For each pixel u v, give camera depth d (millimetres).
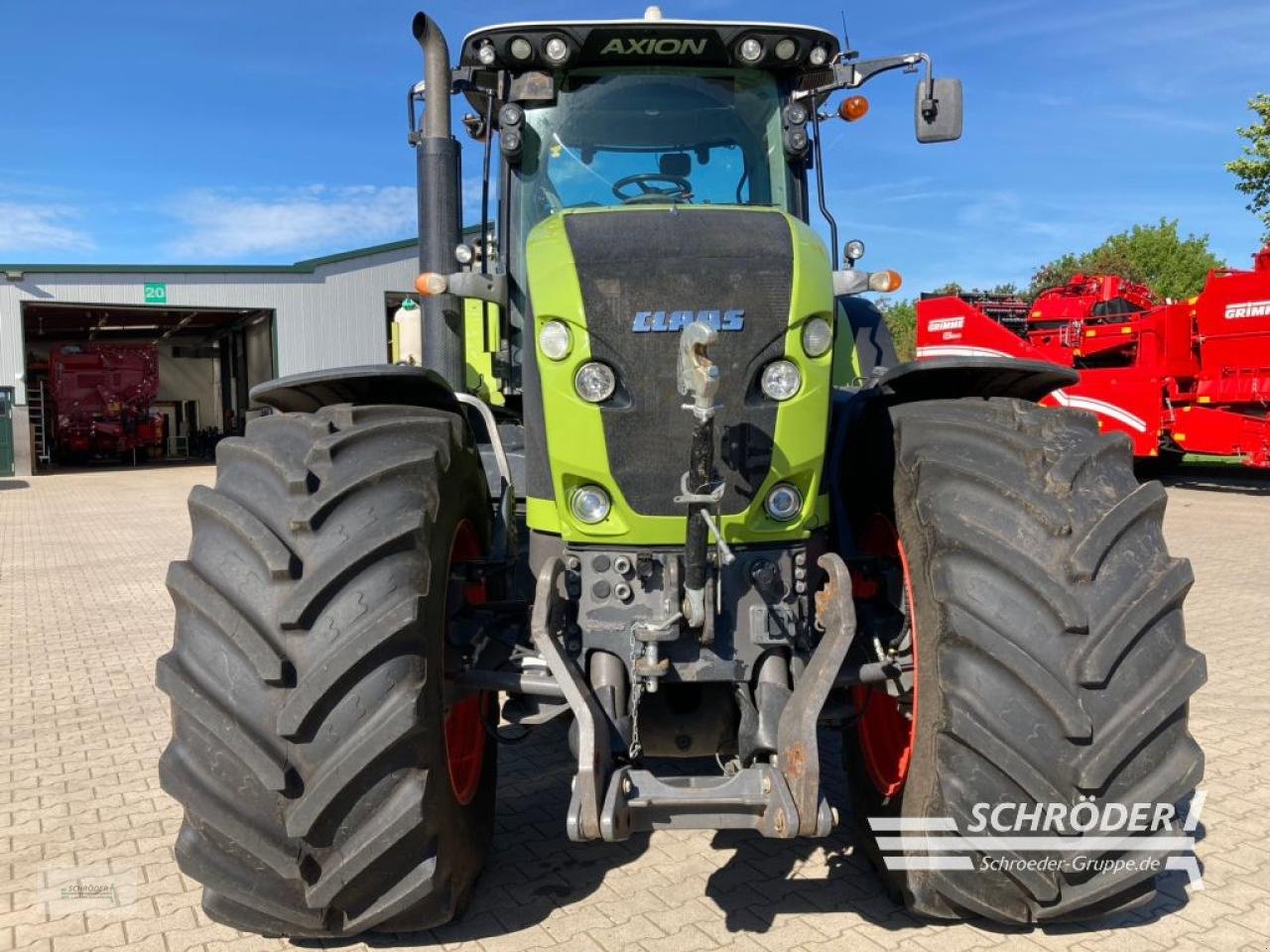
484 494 3348
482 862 3191
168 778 2529
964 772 2557
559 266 2844
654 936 2930
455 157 3947
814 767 2449
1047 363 3039
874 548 3281
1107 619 2504
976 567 2604
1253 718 4848
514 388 3914
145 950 2938
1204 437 13391
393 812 2498
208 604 2523
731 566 2818
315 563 2529
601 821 2428
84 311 27625
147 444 29984
